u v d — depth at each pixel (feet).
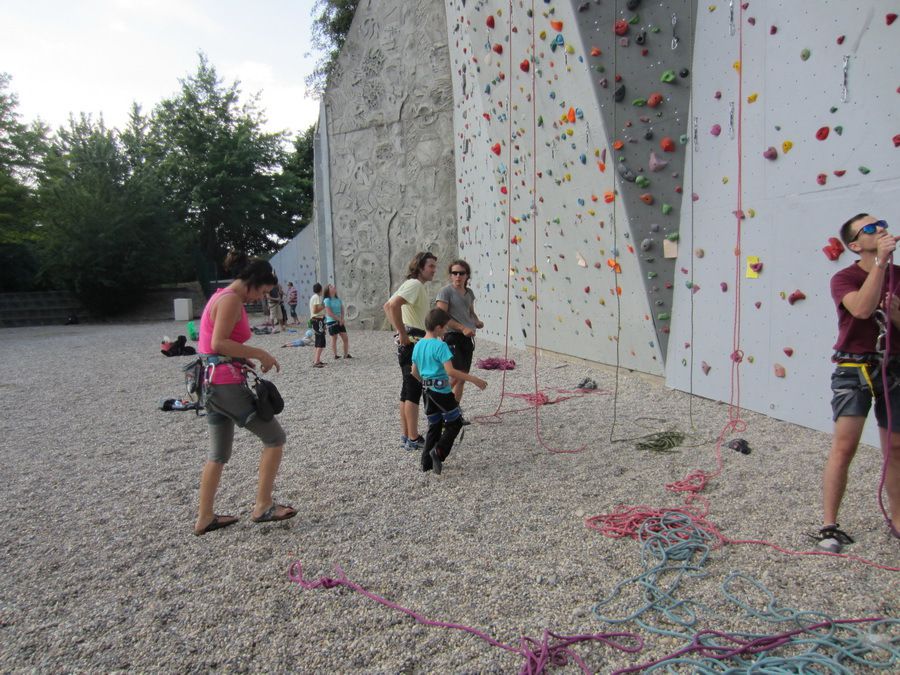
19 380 33.68
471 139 40.63
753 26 17.17
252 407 11.73
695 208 20.49
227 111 117.39
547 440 17.60
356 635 8.51
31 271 102.89
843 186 14.99
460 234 46.57
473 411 21.61
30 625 9.13
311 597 9.55
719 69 18.61
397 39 51.03
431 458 15.08
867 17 13.87
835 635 7.83
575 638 8.08
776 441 16.11
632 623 8.46
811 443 15.72
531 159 27.91
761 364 18.42
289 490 14.39
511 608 8.99
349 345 45.34
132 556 11.29
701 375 21.31
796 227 16.58
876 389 9.75
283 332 61.36
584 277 26.86
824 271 15.89
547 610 8.89
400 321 16.63
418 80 50.01
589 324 28.19
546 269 30.37
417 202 51.55
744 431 17.15
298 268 88.94
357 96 54.39
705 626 8.25
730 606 8.71
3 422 23.21
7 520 13.32
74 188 89.04
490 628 8.50
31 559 11.37
